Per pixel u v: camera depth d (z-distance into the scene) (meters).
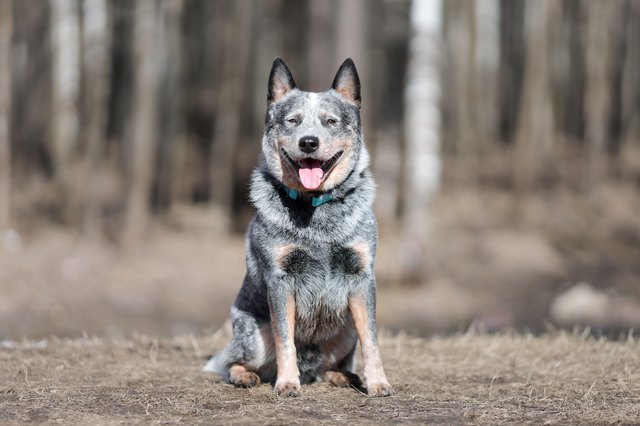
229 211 25.39
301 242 5.59
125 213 20.88
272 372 6.16
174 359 7.21
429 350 7.59
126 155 24.75
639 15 37.59
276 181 5.75
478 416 4.88
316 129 5.58
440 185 25.50
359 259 5.64
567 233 22.59
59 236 19.12
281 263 5.62
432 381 6.18
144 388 5.86
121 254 18.42
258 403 5.31
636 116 38.25
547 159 28.72
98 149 22.92
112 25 27.33
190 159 28.84
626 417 4.79
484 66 31.98
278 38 30.98
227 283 17.20
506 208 24.20
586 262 19.69
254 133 29.84
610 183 28.44
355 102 6.06
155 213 23.47
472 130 30.33
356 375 6.05
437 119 17.56
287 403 5.31
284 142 5.68
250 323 5.98
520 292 16.36
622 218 24.98
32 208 21.41
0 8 19.55
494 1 31.97
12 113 26.02
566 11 34.62
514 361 6.96
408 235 17.27
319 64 19.20
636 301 15.20
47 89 26.34
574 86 35.59
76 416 4.93
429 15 17.45
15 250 17.31
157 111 24.03
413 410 5.09
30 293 14.47
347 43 19.06
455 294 15.91
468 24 30.48
